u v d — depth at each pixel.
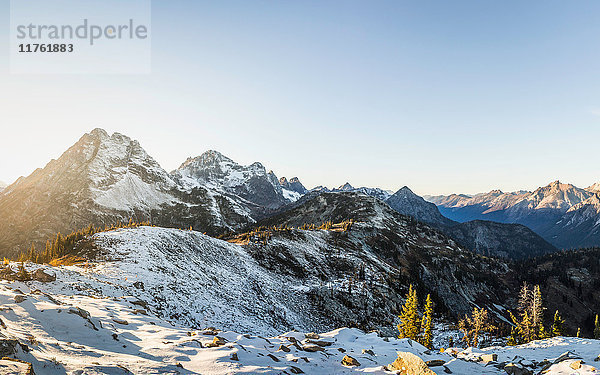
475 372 16.73
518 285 194.38
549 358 21.22
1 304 13.15
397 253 183.75
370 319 98.25
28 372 7.43
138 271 55.97
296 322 74.56
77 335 12.59
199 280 68.19
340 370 13.96
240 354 13.15
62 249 88.31
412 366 13.50
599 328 78.44
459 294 162.75
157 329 16.81
